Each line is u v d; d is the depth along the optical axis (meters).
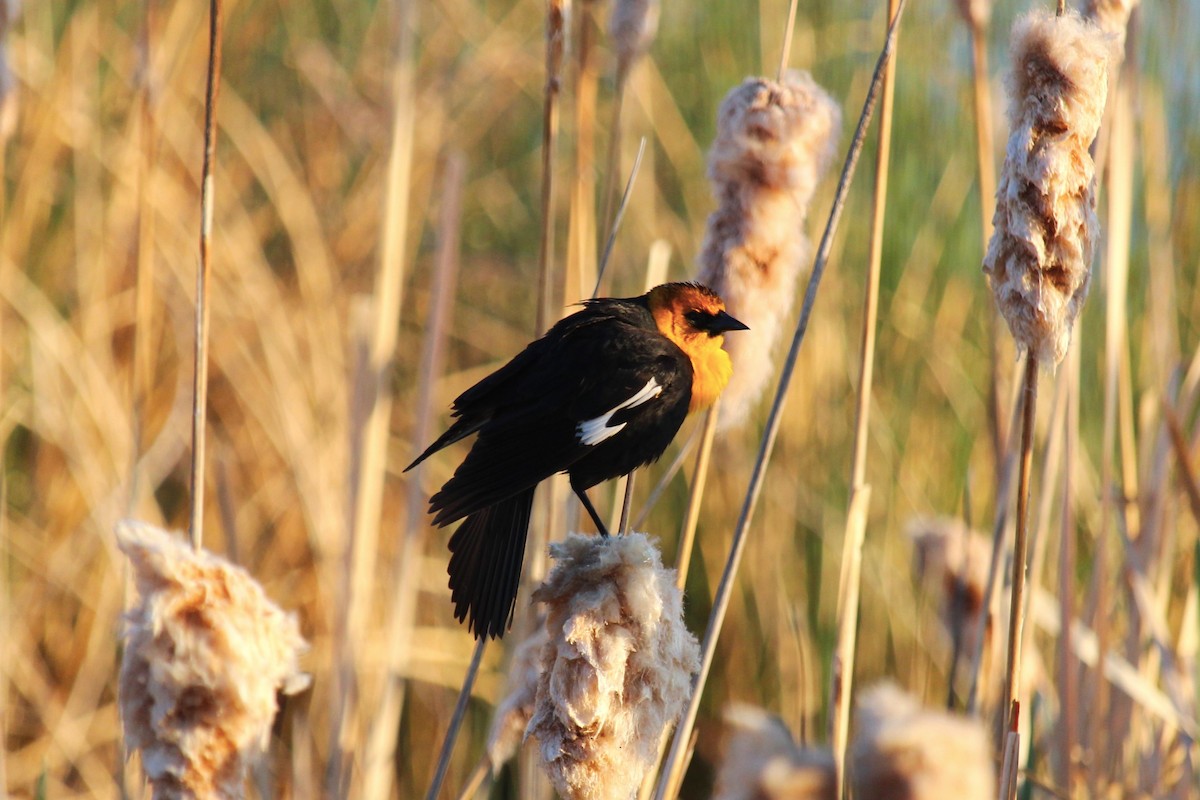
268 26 14.56
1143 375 11.10
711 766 11.16
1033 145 4.96
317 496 11.22
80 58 12.32
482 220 15.14
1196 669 8.80
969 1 7.32
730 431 11.81
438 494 5.65
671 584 4.90
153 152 7.65
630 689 4.73
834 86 12.98
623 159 12.95
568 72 14.61
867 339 6.53
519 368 6.41
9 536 11.15
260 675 4.73
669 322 6.64
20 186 11.68
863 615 11.30
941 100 12.70
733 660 11.55
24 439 11.98
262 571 11.97
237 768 4.68
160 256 12.34
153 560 4.65
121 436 11.08
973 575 8.38
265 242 13.92
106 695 11.02
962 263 12.35
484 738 11.23
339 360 12.23
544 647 4.84
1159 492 8.26
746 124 6.63
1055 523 10.57
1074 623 8.05
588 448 6.10
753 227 6.68
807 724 6.42
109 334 11.81
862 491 6.46
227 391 12.50
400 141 8.69
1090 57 4.92
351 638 7.99
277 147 14.15
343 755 7.79
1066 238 4.95
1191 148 11.98
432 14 15.23
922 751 2.64
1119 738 8.16
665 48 14.02
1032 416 5.15
